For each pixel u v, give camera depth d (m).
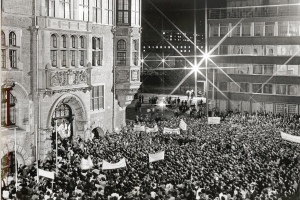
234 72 68.56
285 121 53.06
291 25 63.69
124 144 33.31
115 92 42.88
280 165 27.84
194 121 50.69
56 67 33.31
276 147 32.88
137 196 19.73
